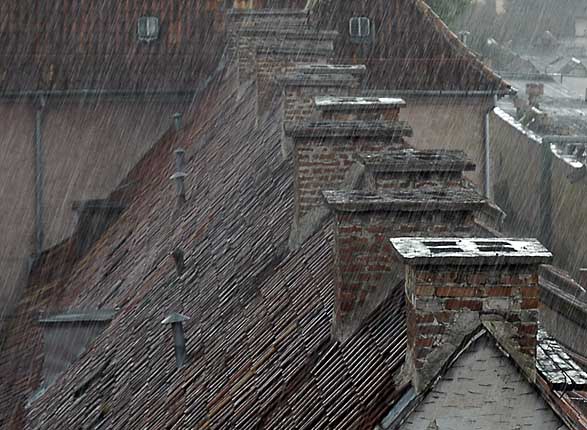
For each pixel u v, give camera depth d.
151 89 53.59
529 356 12.29
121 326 28.56
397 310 15.27
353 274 16.03
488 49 108.06
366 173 18.45
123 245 38.31
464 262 12.27
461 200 15.95
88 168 53.41
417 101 49.66
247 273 23.45
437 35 50.47
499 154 66.31
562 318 26.38
